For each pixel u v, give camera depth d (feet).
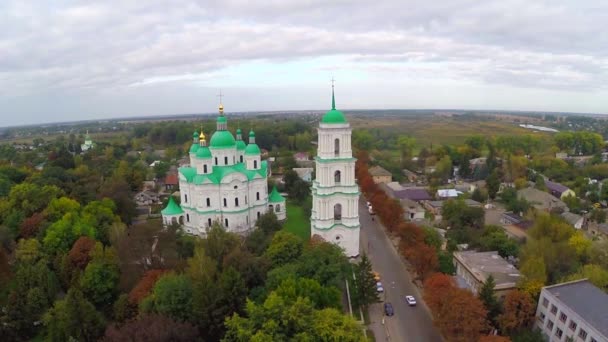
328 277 232.73
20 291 232.94
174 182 555.28
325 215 292.40
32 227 308.19
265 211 370.53
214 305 199.72
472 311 192.75
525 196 462.19
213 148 346.74
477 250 309.22
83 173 504.84
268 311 173.78
